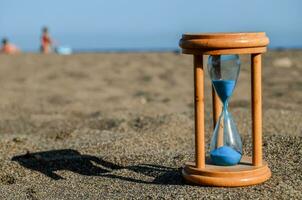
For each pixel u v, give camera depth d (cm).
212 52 70
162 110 146
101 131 111
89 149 96
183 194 71
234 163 75
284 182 73
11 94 187
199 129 74
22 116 144
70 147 98
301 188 71
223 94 73
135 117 129
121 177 81
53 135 112
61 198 75
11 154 96
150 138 102
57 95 187
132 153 92
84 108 158
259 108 74
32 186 81
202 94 73
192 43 71
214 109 80
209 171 73
